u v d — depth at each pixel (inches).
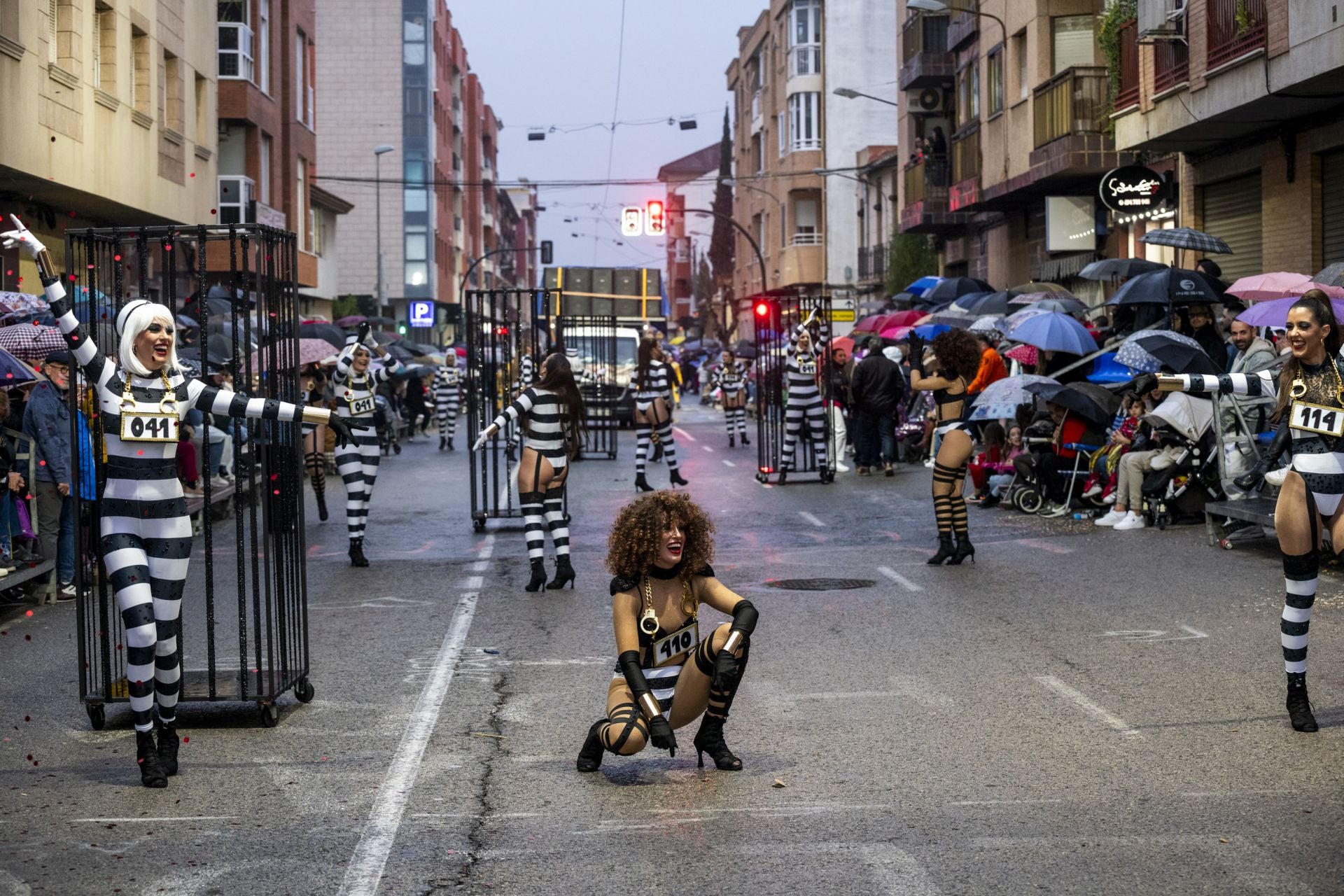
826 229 2421.3
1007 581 477.4
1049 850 217.5
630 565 254.5
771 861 214.5
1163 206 941.8
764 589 477.4
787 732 292.2
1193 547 537.0
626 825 233.1
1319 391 286.0
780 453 900.0
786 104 2527.1
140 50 1073.5
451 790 255.4
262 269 301.6
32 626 434.0
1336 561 481.7
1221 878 204.1
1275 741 277.0
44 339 558.9
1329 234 813.2
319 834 231.5
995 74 1323.8
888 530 629.6
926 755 272.8
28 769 274.7
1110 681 330.6
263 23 1471.5
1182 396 584.4
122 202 1009.5
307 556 582.9
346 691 337.1
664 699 261.1
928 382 520.7
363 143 2906.0
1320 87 730.2
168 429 267.3
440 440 1323.8
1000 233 1422.2
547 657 373.1
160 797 253.9
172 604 267.3
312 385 994.7
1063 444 653.3
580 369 1320.1
